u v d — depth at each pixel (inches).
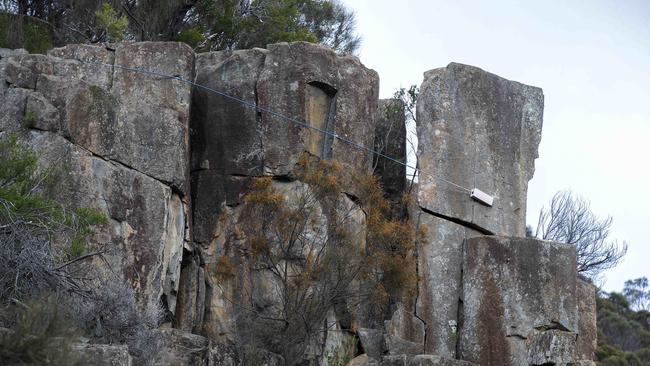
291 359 876.6
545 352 948.0
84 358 583.5
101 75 932.0
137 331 764.0
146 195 875.4
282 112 954.1
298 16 1354.6
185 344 817.5
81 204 840.9
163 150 895.7
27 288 706.8
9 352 543.8
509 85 1058.7
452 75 1036.5
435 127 1018.1
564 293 968.3
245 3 1289.4
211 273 922.1
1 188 740.7
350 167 960.3
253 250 901.2
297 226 909.8
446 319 969.5
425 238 976.9
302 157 936.3
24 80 877.2
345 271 904.9
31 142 847.1
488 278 966.4
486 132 1032.8
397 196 1049.5
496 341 951.0
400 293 947.3
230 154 954.7
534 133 1057.5
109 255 842.8
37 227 743.7
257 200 914.7
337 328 917.8
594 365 962.1
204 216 942.4
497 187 1024.9
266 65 968.9
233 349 859.4
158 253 864.3
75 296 740.0
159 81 937.5
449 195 1002.7
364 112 984.3
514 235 1021.8
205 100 971.3
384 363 894.4
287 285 893.8
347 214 926.4
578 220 1434.5
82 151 856.9
